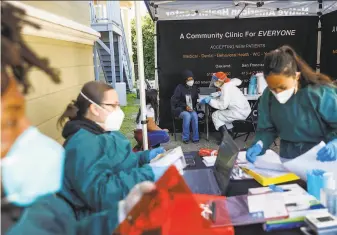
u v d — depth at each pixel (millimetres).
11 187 657
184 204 954
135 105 6863
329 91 1562
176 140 5238
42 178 714
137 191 970
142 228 911
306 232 1033
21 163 668
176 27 5395
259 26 5371
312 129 1636
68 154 1132
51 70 757
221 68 5559
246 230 1059
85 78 2176
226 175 1398
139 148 2941
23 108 674
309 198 1202
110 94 1373
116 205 965
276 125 1767
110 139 1317
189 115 4969
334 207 1181
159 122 5672
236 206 1126
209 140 5145
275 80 1483
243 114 4707
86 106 1356
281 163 1598
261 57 5480
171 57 5500
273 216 1076
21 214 669
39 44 1314
